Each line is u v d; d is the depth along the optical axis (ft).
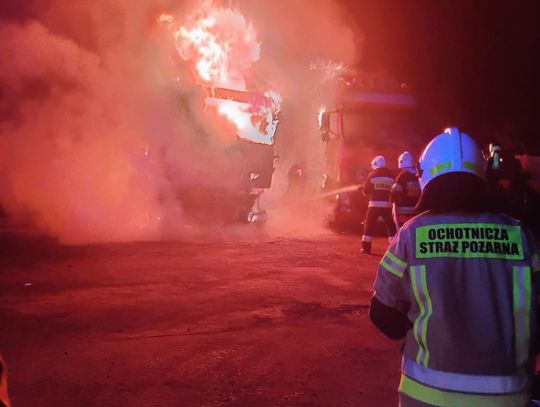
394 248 6.98
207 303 21.88
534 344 6.50
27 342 17.16
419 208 7.23
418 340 6.53
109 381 14.35
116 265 29.14
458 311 6.36
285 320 19.80
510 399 6.17
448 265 6.58
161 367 15.33
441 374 6.30
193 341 17.42
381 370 15.35
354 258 32.58
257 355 16.31
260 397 13.52
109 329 18.51
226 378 14.65
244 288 24.48
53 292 23.34
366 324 19.49
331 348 17.01
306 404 13.16
